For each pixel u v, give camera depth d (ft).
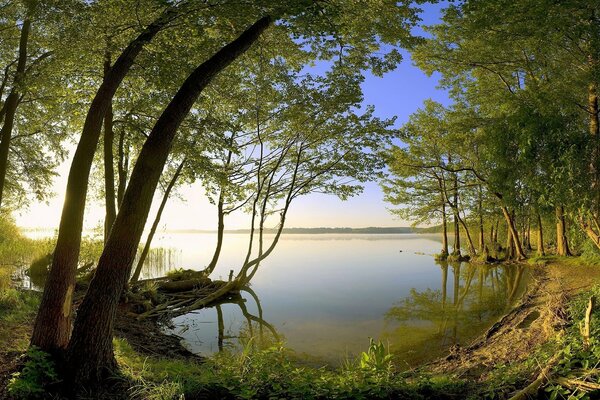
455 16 45.14
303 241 248.52
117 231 17.72
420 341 31.96
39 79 32.65
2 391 15.48
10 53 45.19
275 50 32.27
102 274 17.49
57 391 16.26
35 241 70.18
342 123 52.06
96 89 40.47
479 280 64.13
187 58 26.50
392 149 91.86
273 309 44.75
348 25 28.76
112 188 40.52
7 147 41.50
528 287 50.57
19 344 21.06
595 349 17.40
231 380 17.48
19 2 33.22
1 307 30.30
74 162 18.99
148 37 20.45
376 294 53.16
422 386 17.63
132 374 17.95
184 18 20.92
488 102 65.31
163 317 39.99
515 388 16.79
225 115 47.65
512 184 47.65
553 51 44.11
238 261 94.07
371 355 20.47
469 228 112.98
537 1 32.19
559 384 15.52
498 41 39.70
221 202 61.21
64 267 18.30
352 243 211.82
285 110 50.47
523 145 35.99
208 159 44.60
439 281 64.34
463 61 54.34
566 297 34.91
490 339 29.53
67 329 18.38
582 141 33.81
